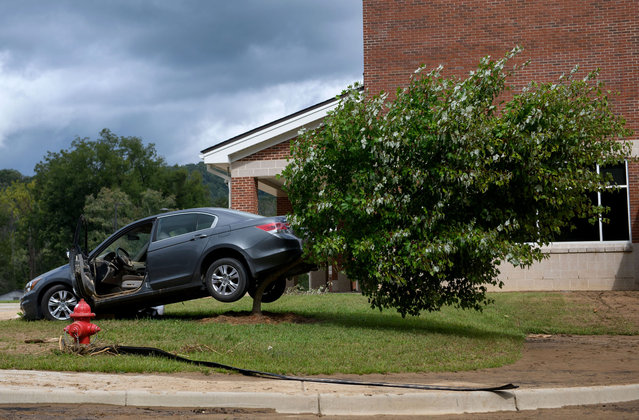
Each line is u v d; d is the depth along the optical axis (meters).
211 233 11.33
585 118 10.55
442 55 19.92
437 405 5.91
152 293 11.38
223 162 19.84
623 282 18.62
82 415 5.28
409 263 10.46
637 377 7.60
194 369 7.14
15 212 98.75
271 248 11.10
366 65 20.19
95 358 7.50
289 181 11.52
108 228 78.44
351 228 11.09
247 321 11.33
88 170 86.44
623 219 18.83
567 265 18.92
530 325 14.01
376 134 10.84
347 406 5.78
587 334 13.18
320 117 19.36
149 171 94.44
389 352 8.70
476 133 10.18
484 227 10.92
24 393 5.68
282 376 6.84
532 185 10.45
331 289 21.30
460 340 10.12
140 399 5.72
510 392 6.14
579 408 6.16
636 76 19.11
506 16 19.77
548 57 19.53
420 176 10.42
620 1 19.34
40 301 12.15
